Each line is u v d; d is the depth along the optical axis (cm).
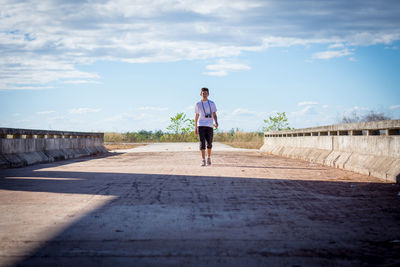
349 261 274
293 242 318
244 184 643
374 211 435
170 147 2470
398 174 650
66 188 597
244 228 362
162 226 369
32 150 1138
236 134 3922
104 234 341
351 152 913
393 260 276
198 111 1012
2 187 607
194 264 269
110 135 4228
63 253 291
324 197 522
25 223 379
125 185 629
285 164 1062
